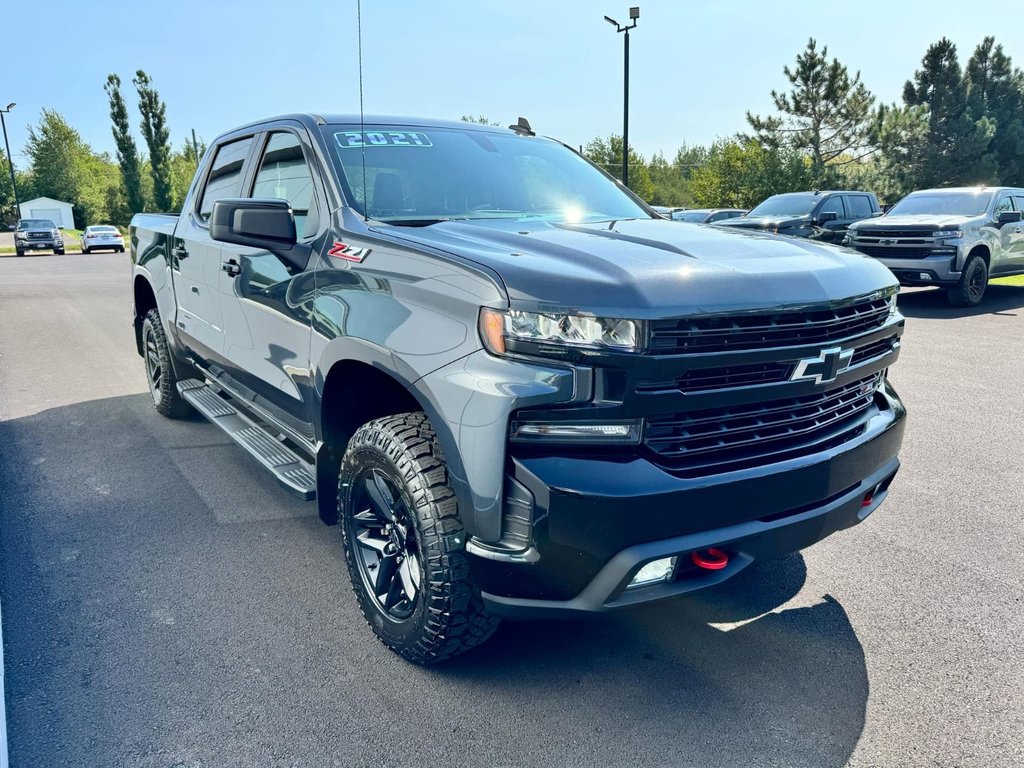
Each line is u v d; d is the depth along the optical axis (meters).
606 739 2.32
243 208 3.01
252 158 3.94
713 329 2.16
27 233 33.47
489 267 2.29
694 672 2.66
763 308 2.22
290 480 3.19
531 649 2.79
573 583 2.19
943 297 13.07
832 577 3.32
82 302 13.24
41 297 14.10
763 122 39.53
